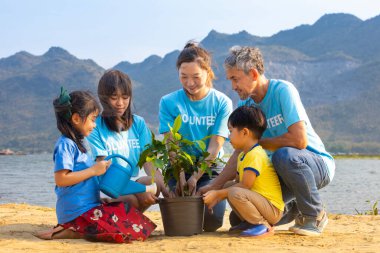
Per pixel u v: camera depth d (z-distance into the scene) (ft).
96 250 11.55
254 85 13.85
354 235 14.03
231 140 13.58
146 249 11.64
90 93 13.47
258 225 13.33
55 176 12.92
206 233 14.12
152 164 14.02
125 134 14.75
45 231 13.78
